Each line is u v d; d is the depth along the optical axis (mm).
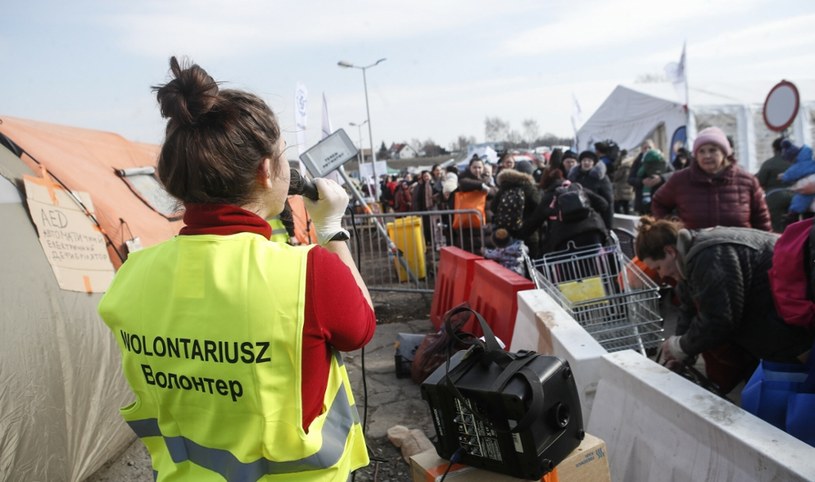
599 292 4070
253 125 1174
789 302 2266
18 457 2537
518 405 1635
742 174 4426
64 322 3037
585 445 1820
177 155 1158
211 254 1178
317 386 1183
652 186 9180
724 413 1962
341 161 3256
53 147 3955
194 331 1160
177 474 1270
